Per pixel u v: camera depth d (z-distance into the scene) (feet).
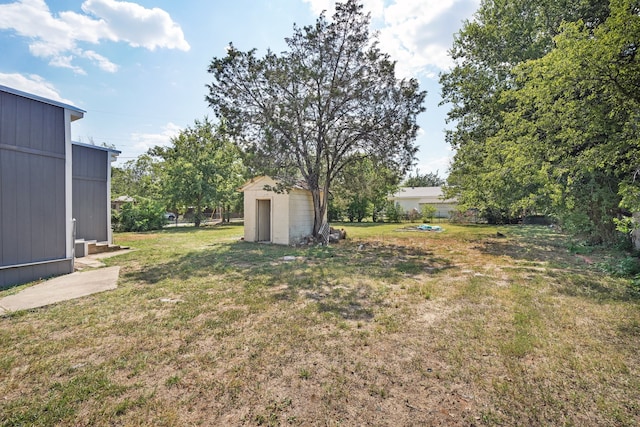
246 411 6.36
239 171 74.18
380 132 32.60
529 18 33.19
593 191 22.88
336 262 23.43
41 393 6.86
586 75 14.49
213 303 13.30
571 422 6.04
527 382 7.38
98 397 6.73
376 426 5.93
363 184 39.09
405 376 7.69
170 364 8.20
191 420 6.07
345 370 7.97
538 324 10.91
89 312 12.05
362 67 31.65
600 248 27.99
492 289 15.58
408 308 12.76
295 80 30.04
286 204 34.55
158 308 12.62
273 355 8.73
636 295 14.26
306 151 34.42
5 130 16.34
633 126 14.74
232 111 31.09
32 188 17.56
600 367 8.04
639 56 13.06
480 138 37.14
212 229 58.23
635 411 6.34
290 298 14.10
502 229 53.98
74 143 29.14
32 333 10.07
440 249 30.96
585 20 28.22
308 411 6.37
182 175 66.64
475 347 9.21
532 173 21.75
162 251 29.22
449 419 6.12
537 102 18.37
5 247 16.30
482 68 36.14
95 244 28.43
